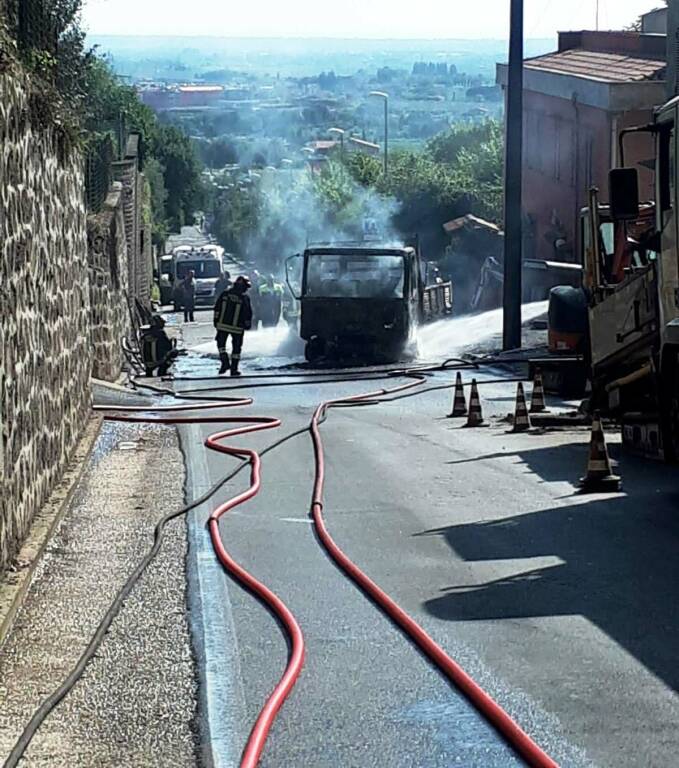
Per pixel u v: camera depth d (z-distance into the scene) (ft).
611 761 22.16
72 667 28.07
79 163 60.29
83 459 53.57
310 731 24.18
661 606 31.76
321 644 29.60
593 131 143.54
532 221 167.94
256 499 47.32
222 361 105.29
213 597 33.78
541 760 22.02
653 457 53.47
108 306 94.63
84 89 84.79
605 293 57.16
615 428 64.64
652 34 162.61
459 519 42.98
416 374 95.91
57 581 35.24
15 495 36.17
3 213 35.88
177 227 360.07
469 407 67.82
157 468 54.13
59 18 63.82
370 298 115.14
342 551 38.70
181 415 72.54
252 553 38.70
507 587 33.99
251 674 27.63
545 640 29.19
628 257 58.08
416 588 34.19
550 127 160.15
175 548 39.27
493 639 29.37
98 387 82.12
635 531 40.27
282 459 56.65
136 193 171.94
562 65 163.53
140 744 23.72
